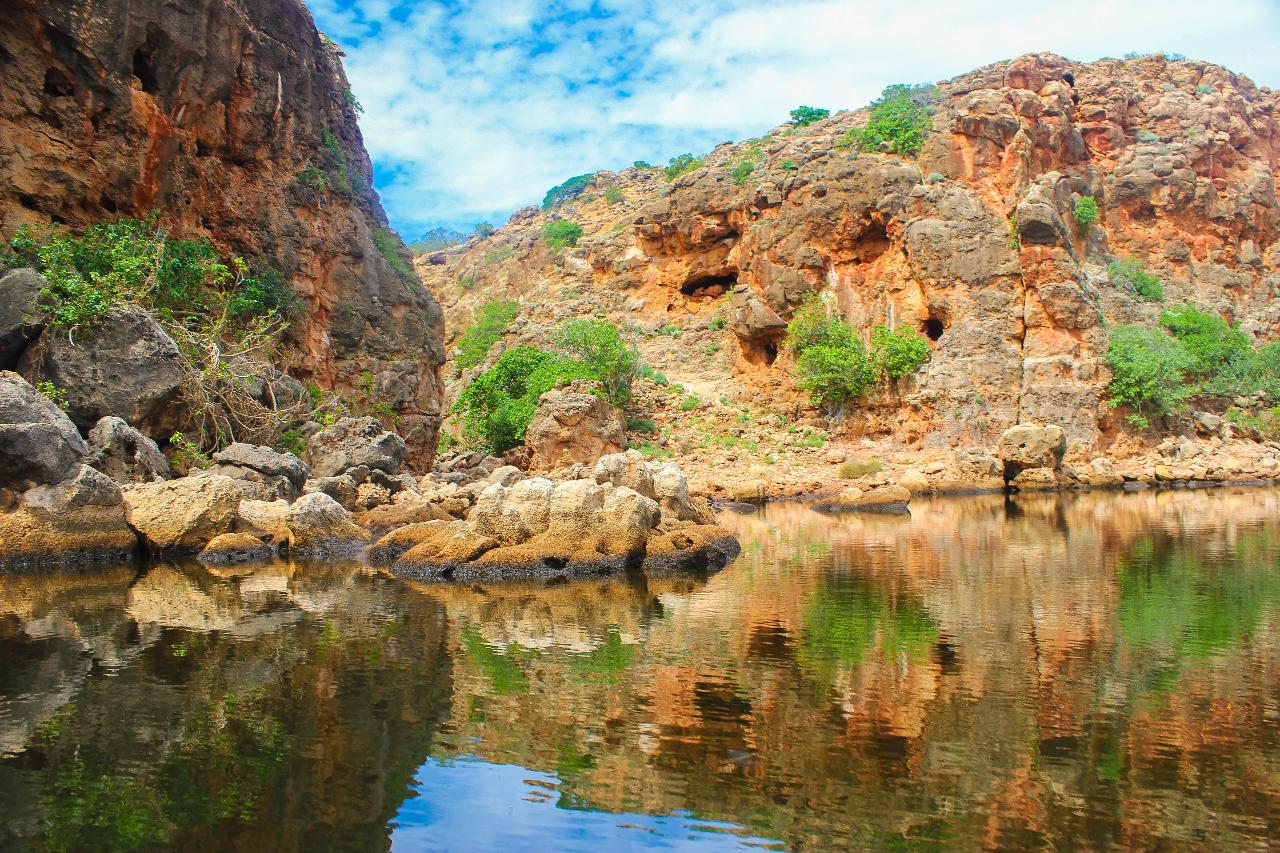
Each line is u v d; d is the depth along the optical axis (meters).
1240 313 63.00
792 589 14.39
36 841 5.65
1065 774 6.66
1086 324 48.28
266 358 30.27
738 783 6.56
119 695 8.43
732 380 58.97
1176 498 34.25
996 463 41.03
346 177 37.59
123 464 19.28
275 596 13.65
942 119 55.94
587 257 77.62
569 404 43.91
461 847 5.62
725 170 65.56
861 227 54.47
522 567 15.62
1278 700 8.27
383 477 25.83
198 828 5.86
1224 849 5.54
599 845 5.67
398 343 38.59
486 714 8.03
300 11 35.06
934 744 7.26
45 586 14.34
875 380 51.03
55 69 25.61
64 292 21.89
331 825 5.91
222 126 31.12
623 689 8.73
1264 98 75.00
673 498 20.25
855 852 5.55
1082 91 65.94
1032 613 12.27
